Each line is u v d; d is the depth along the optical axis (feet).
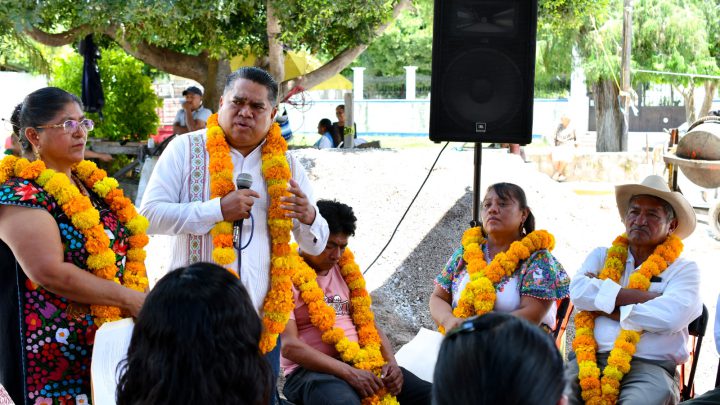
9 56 44.47
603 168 50.44
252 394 6.13
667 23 59.16
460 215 24.27
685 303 12.56
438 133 15.24
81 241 9.37
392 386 12.40
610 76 57.47
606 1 43.16
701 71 60.85
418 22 90.07
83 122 9.68
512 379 4.99
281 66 37.19
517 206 13.47
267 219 11.06
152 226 10.65
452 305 14.02
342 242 12.80
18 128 9.64
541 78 61.87
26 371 9.28
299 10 33.40
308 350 12.10
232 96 10.75
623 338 12.64
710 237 32.68
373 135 82.02
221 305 5.98
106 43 41.86
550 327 13.46
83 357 9.42
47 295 9.25
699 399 10.83
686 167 34.99
